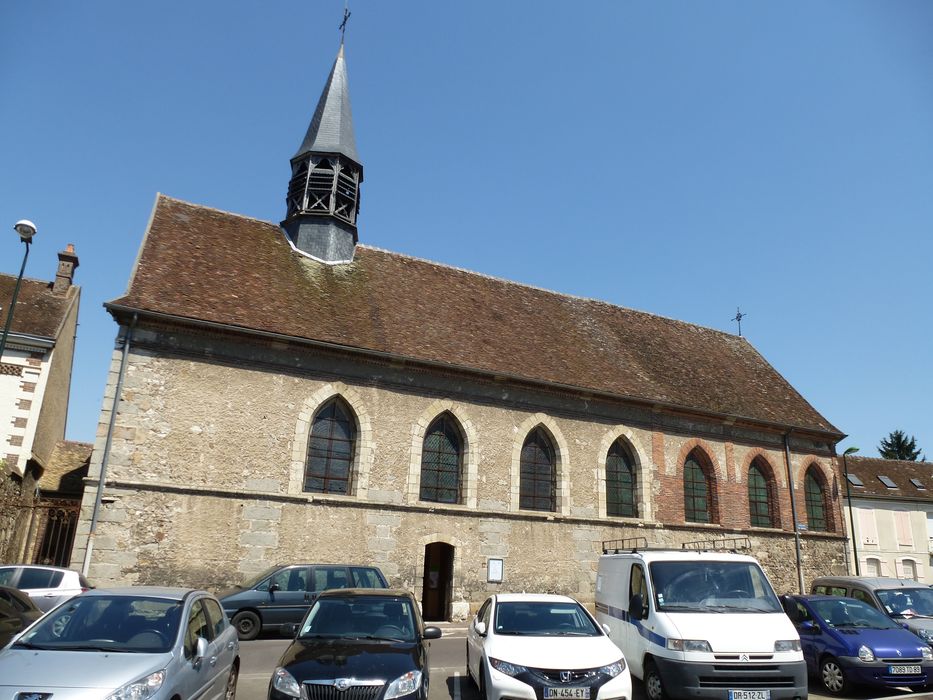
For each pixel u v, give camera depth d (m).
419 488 17.95
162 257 18.02
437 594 18.28
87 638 6.55
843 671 10.38
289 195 23.39
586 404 21.12
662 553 10.80
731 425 23.88
